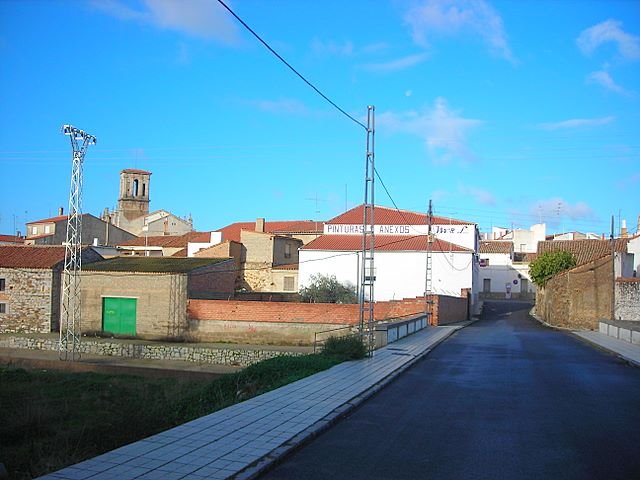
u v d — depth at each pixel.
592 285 38.09
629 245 51.50
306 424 9.19
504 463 7.41
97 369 30.52
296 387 13.01
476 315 53.19
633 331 25.80
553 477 6.84
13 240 73.81
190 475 6.45
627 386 14.27
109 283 38.03
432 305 38.22
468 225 52.44
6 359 32.66
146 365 31.11
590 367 18.11
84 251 42.00
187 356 32.47
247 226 70.31
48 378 26.23
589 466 7.32
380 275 50.25
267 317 35.12
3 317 39.84
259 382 15.05
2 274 40.06
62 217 76.38
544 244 60.56
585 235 84.94
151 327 37.00
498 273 74.88
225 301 35.88
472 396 12.64
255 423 9.23
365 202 20.75
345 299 47.22
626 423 9.94
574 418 10.33
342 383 13.65
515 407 11.37
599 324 34.59
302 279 51.16
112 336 37.66
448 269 49.72
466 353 22.27
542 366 18.30
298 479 6.66
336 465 7.25
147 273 37.31
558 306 41.41
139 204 91.25
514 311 58.41
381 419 10.12
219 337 35.75
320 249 51.09
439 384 14.38
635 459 7.66
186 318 36.38
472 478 6.77
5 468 8.06
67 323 33.81
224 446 7.77
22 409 16.81
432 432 9.15
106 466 6.75
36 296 39.56
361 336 19.75
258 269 56.66
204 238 64.44
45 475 6.40
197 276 38.28
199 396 15.09
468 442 8.50
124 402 18.64
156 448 7.62
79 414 16.28
